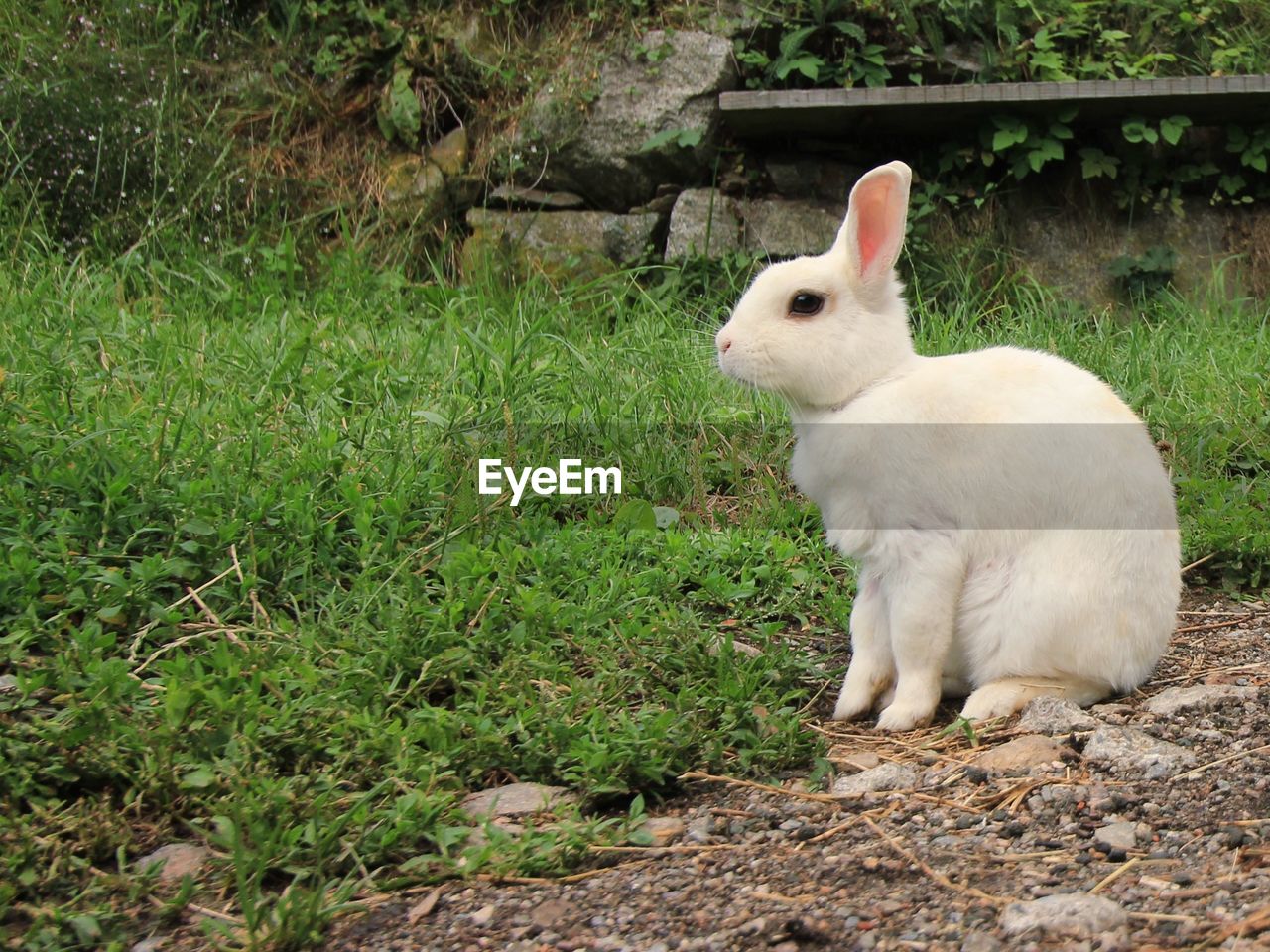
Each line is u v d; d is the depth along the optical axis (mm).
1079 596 1316
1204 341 2275
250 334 2131
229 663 1279
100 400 1721
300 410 1777
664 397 1984
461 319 2324
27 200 2549
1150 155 2678
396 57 2836
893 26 2738
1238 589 1660
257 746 1206
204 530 1466
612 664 1353
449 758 1228
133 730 1214
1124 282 2609
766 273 1379
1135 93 2471
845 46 2736
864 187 1345
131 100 2703
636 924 1075
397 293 2465
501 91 2822
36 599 1393
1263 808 1169
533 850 1143
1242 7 2902
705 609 1579
